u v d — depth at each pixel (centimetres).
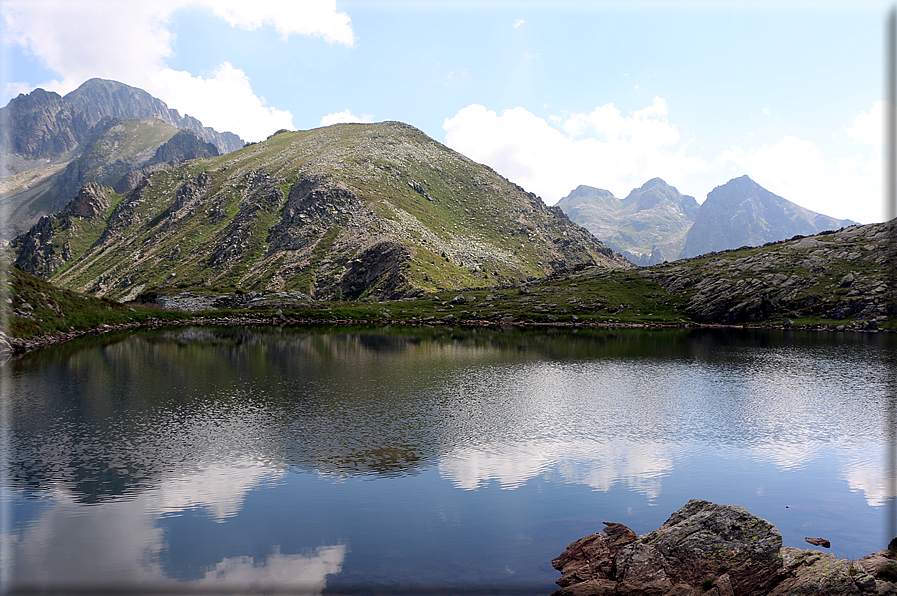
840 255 18275
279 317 18312
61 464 3488
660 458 3766
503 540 2492
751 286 17462
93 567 2211
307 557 2314
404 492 3075
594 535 2447
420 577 2159
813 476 3434
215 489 3100
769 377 7281
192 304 19388
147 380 6531
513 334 14138
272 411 4966
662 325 16825
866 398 5872
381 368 7775
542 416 4916
